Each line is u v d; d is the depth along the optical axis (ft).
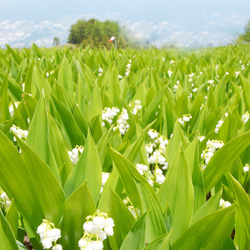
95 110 9.12
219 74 17.40
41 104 5.77
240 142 5.60
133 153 5.96
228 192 6.59
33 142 5.66
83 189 4.33
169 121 9.29
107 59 21.29
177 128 7.16
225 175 7.14
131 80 13.97
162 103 10.14
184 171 5.32
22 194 4.83
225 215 4.38
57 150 6.32
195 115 10.19
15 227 5.38
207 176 6.24
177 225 5.34
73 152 6.55
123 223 4.95
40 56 21.47
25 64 14.84
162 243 4.38
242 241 5.34
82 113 8.83
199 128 9.46
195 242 4.73
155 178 6.37
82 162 5.31
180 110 10.29
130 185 5.30
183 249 4.80
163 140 8.02
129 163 4.84
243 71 17.16
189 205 5.25
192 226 4.55
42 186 4.65
